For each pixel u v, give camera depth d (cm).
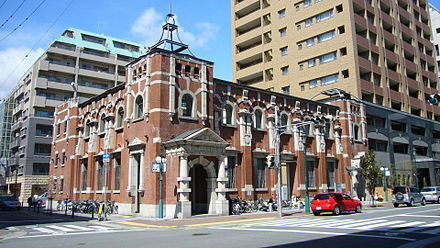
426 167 5441
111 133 3102
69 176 3675
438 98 1800
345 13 4912
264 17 6084
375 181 3656
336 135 3997
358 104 4394
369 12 5322
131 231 1750
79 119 3819
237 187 2922
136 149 2609
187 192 2312
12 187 6688
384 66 5303
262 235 1445
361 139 4303
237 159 2978
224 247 1146
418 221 1919
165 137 2466
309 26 5316
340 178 3912
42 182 6259
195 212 2641
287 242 1237
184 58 2689
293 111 3566
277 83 5650
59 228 1927
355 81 4647
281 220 2220
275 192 3186
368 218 2170
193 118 2634
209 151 2462
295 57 5428
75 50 7138
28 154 6191
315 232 1520
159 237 1459
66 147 3878
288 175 3519
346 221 2009
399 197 3391
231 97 3041
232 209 2588
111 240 1392
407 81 5819
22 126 6719
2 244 1334
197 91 2717
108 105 3231
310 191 3525
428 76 6544
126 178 2717
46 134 6462
